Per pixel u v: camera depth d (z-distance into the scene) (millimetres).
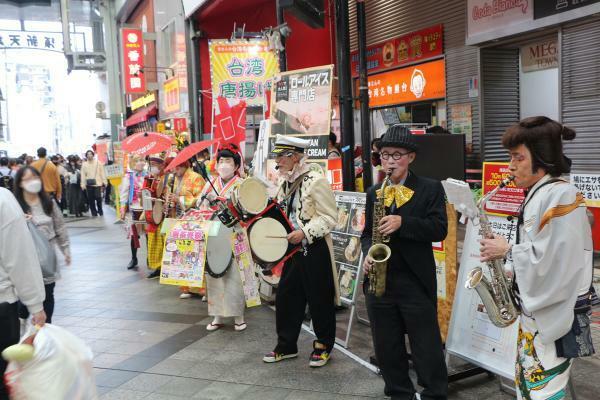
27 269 2816
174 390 3797
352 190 5609
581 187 6172
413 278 3102
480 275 2537
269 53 8617
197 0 11414
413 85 9898
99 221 14734
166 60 16219
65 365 2146
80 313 5852
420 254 3084
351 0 11164
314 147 5387
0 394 2818
